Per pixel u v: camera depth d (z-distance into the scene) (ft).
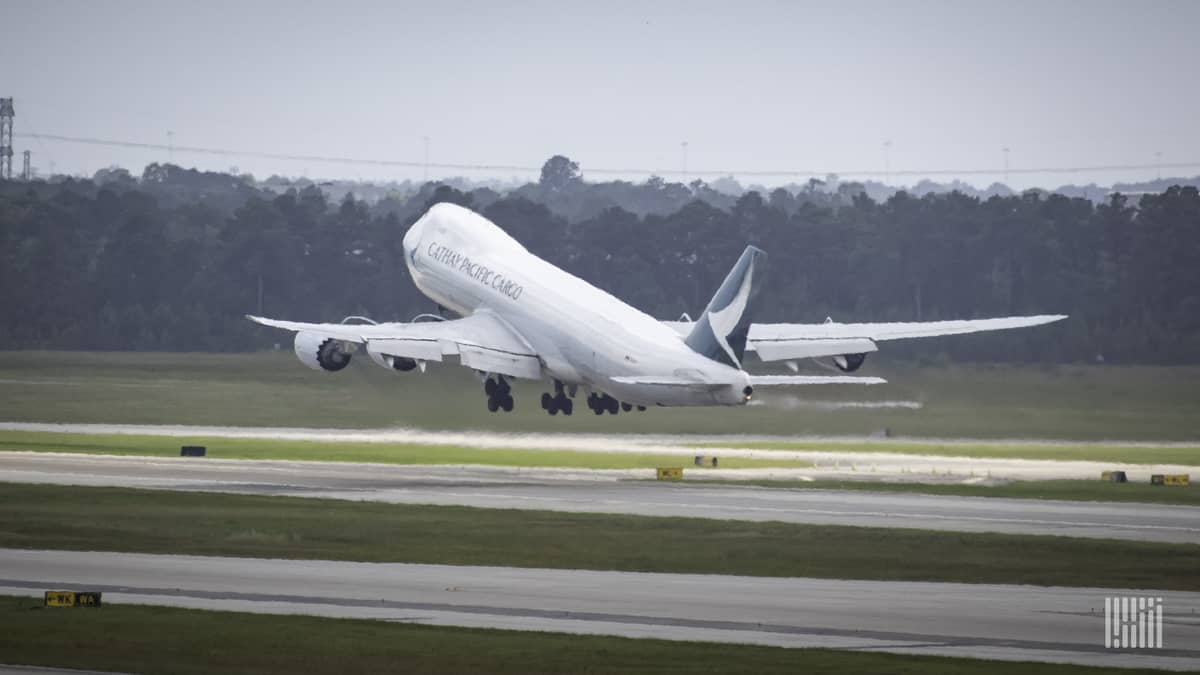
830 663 294.25
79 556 422.82
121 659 292.40
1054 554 443.73
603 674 284.61
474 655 298.97
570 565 417.69
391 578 391.24
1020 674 286.87
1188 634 326.65
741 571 410.72
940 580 399.03
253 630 319.68
